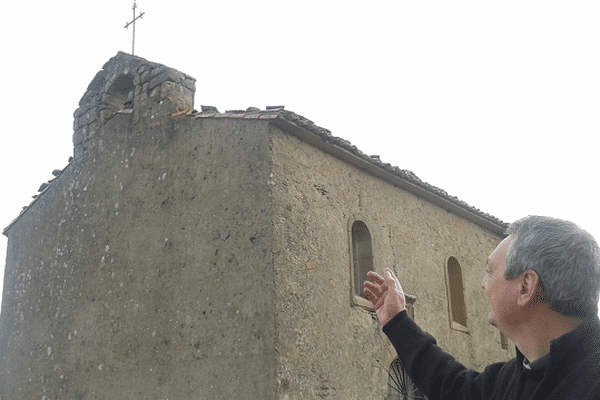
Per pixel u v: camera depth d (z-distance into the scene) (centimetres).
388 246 874
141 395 729
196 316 703
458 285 1035
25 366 951
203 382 667
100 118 960
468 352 984
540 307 121
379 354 775
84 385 820
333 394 682
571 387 109
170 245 767
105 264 857
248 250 679
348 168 836
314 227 734
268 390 611
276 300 643
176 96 852
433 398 157
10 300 1047
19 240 1080
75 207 959
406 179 920
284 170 715
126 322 789
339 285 747
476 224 1134
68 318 893
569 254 118
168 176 806
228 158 739
